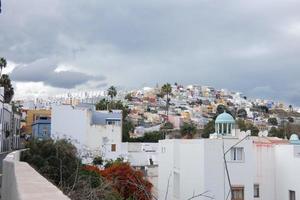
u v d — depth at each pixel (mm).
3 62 84188
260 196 36750
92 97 134250
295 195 34656
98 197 11320
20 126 85312
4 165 12891
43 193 4703
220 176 34656
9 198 9742
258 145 37156
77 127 57094
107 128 58250
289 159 35562
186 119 166875
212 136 40094
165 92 165500
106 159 55562
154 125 135125
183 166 38812
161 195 45125
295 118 199125
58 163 25859
